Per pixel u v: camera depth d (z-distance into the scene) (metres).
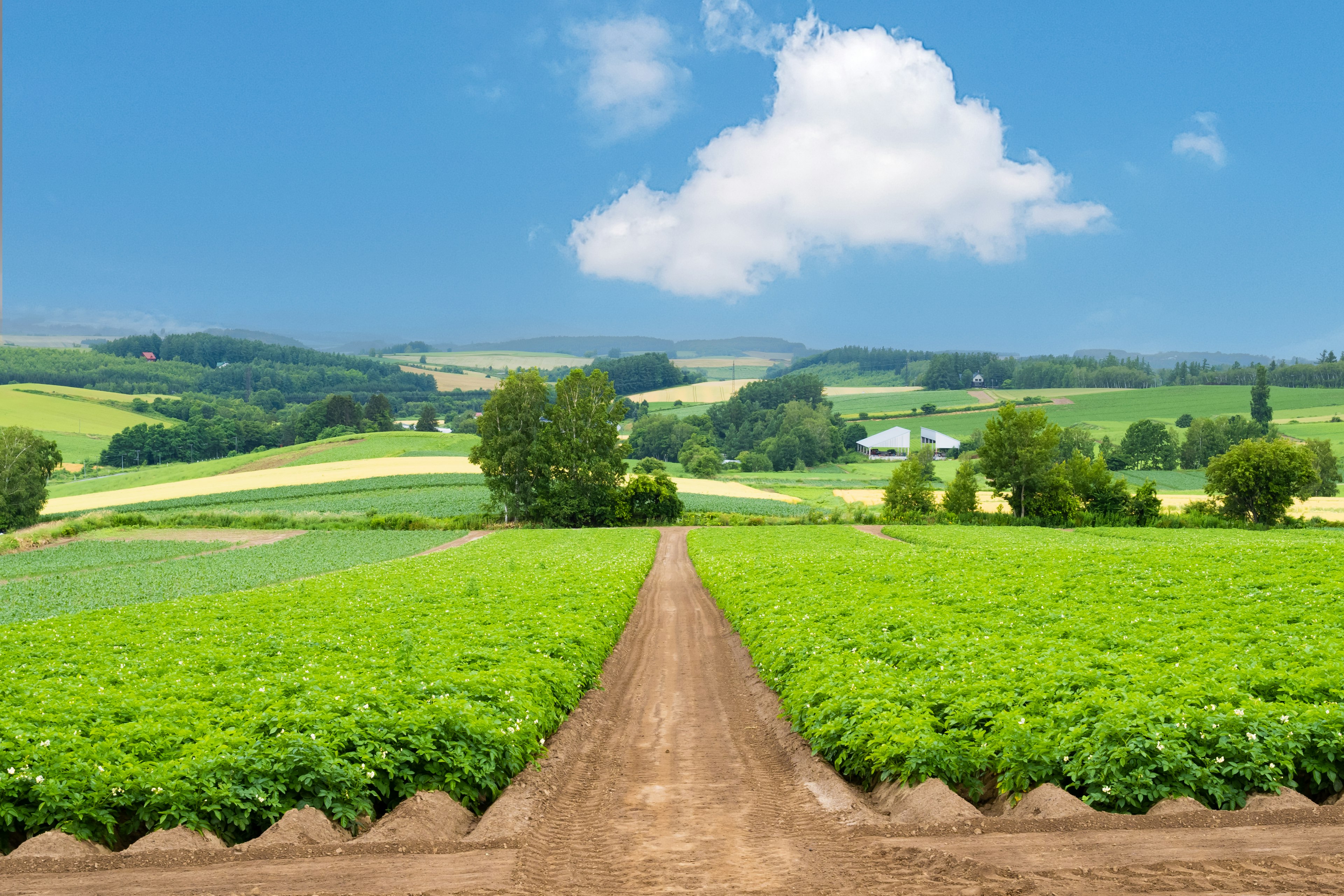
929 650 17.55
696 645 26.17
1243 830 8.80
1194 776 9.59
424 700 14.01
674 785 12.84
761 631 23.84
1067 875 7.90
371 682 15.47
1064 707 11.70
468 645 19.92
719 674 21.97
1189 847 8.42
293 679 15.60
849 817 10.77
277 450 157.50
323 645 20.77
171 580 47.53
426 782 11.52
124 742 11.65
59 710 13.30
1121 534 70.25
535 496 90.44
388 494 105.88
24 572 55.38
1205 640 16.53
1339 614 19.20
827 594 28.84
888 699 13.80
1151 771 9.86
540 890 8.41
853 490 131.75
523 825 10.71
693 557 58.84
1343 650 14.55
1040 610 22.58
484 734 12.36
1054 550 40.62
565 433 91.00
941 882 8.06
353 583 37.22
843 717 13.46
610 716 17.81
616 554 56.06
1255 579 25.66
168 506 98.31
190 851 9.34
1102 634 18.27
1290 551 33.09
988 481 91.12
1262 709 10.67
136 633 23.84
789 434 186.50
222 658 19.02
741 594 32.22
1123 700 11.70
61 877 8.77
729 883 8.50
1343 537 64.31
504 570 42.56
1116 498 85.44
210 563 57.00
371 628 23.19
